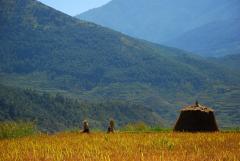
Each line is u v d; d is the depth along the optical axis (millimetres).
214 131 63125
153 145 36281
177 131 64938
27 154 31641
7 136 60906
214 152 29703
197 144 36562
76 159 27625
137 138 44219
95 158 27266
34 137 53188
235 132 56750
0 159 29203
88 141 42500
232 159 25453
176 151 31016
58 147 35531
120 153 29969
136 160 25781
